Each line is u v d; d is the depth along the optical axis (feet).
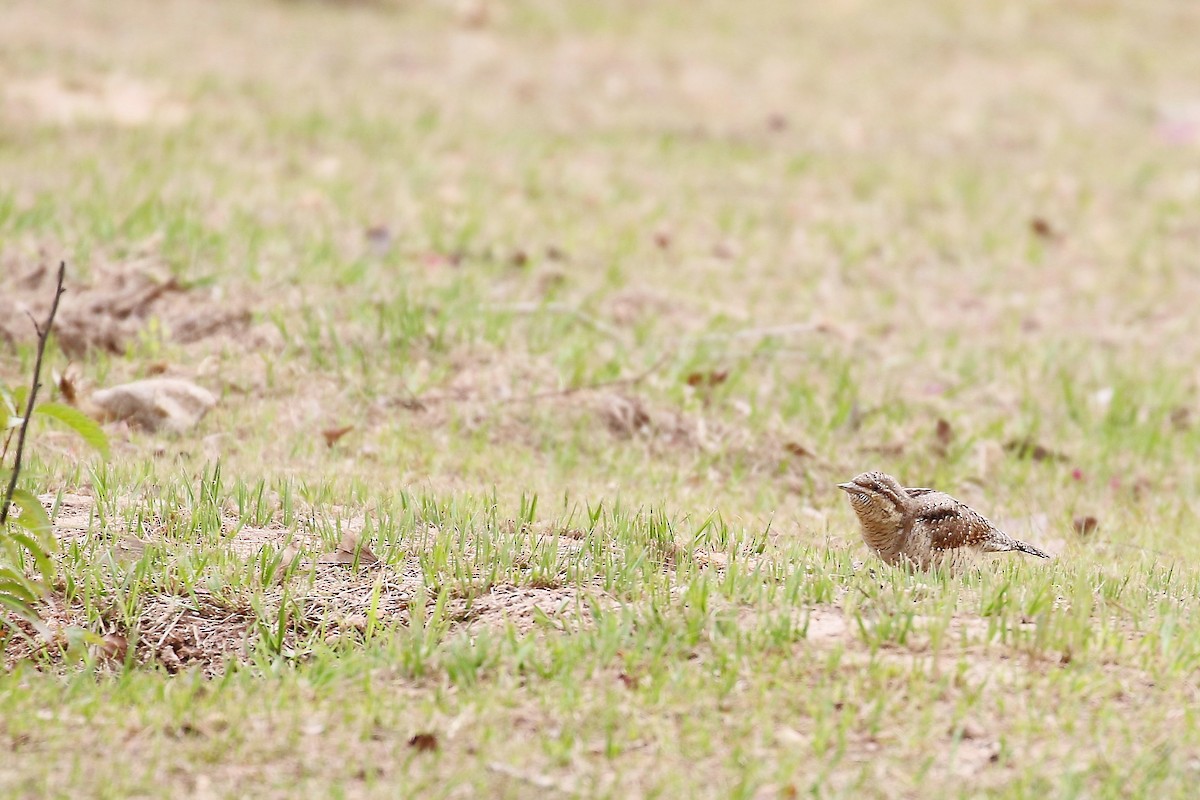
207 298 58.70
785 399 56.95
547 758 28.22
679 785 27.35
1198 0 138.72
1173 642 32.94
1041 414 58.59
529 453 51.37
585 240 71.97
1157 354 65.77
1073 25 130.72
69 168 73.05
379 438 51.06
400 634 33.63
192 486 43.29
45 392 51.42
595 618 33.63
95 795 26.78
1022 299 71.20
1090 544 45.96
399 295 60.08
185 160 76.33
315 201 71.72
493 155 83.82
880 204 82.02
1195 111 109.29
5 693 30.42
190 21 105.60
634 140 90.27
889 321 67.00
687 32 119.24
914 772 27.99
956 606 35.01
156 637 34.37
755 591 35.14
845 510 48.83
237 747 28.55
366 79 97.04
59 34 96.89
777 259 72.95
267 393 53.06
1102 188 88.38
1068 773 27.43
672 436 53.36
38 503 32.42
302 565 37.76
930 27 126.62
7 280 58.18
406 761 27.94
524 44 111.04
